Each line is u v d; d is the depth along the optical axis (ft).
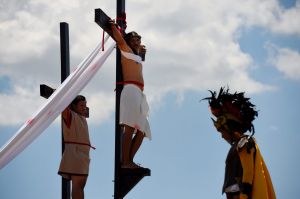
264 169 31.78
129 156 42.37
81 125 43.09
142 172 42.06
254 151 31.53
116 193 42.06
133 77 42.37
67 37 47.14
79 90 40.55
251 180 31.04
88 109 44.42
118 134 42.39
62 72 46.78
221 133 32.99
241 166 31.53
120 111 42.09
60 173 42.57
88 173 43.21
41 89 43.39
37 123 38.04
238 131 32.58
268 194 31.55
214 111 33.22
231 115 32.65
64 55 46.85
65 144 42.86
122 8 43.32
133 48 42.96
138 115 42.16
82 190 42.68
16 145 37.29
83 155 42.83
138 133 42.73
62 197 44.73
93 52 41.98
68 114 42.57
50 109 38.91
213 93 33.32
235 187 31.48
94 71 41.52
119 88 42.63
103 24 40.22
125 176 42.06
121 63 42.73
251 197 31.07
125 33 43.50
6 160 37.17
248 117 32.63
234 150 31.91
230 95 33.01
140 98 42.39
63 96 39.58
